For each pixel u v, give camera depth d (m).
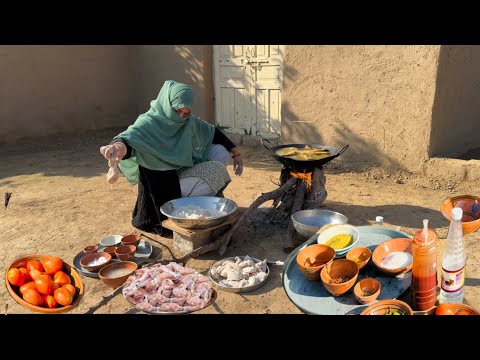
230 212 3.77
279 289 3.30
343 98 6.15
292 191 4.43
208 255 3.88
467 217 3.15
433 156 5.62
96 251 3.82
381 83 5.75
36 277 2.79
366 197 5.24
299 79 6.54
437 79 5.30
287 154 4.38
